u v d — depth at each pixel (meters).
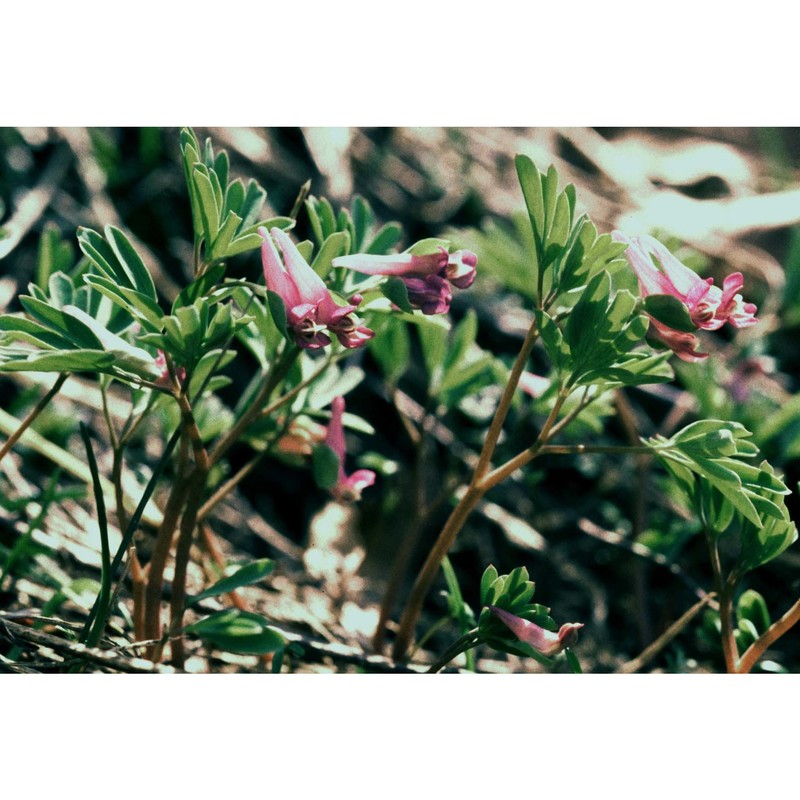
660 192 0.70
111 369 0.35
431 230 0.62
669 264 0.36
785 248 0.63
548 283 0.47
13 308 0.49
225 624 0.36
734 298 0.36
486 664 0.44
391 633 0.45
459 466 0.50
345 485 0.40
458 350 0.43
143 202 0.57
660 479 0.45
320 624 0.44
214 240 0.36
